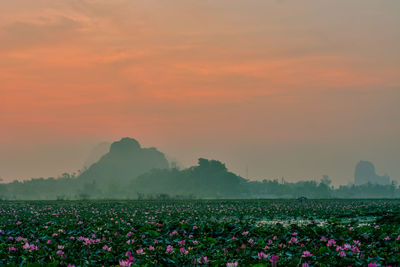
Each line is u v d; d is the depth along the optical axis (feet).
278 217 135.64
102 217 119.44
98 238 64.34
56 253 48.47
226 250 52.08
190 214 136.87
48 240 59.52
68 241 61.11
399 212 124.36
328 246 52.21
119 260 45.57
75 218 113.60
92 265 44.73
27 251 50.96
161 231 73.56
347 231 67.00
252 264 43.32
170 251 49.11
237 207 195.42
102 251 51.11
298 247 53.36
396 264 43.47
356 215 134.51
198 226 78.95
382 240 57.31
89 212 145.79
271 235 65.62
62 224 93.45
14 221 99.76
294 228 71.92
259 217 134.82
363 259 44.32
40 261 45.62
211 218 123.65
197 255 50.80
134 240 59.72
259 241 59.77
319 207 193.16
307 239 61.00
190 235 67.10
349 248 48.55
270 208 184.44
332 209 172.65
